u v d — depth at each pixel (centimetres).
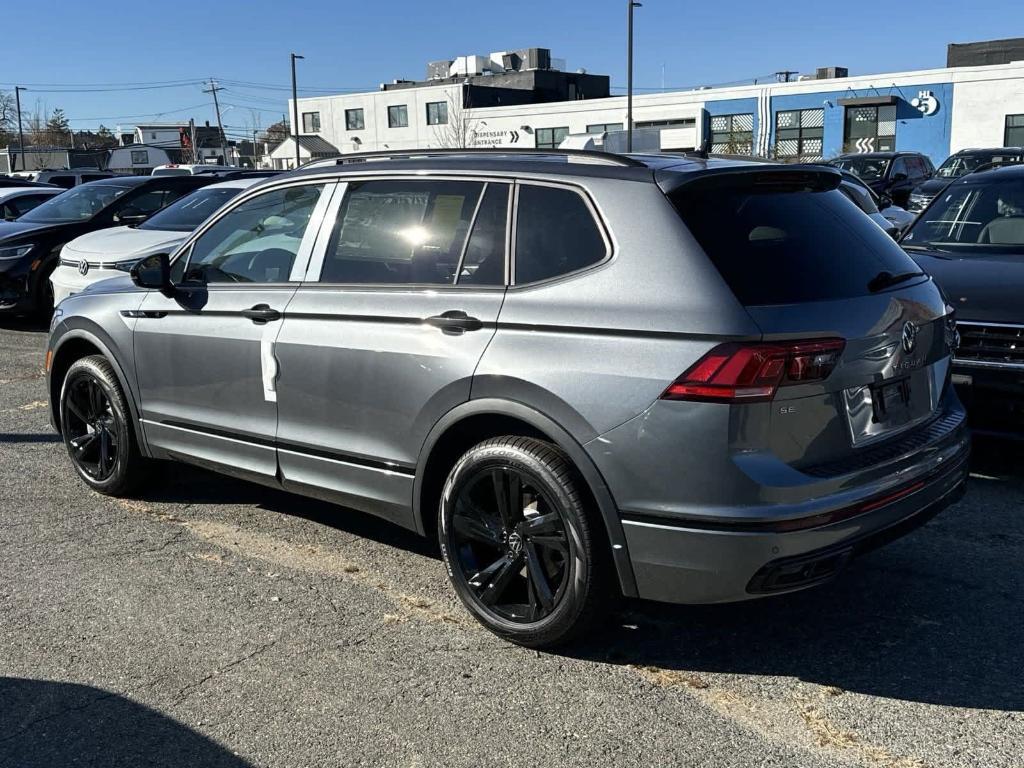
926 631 384
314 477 432
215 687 345
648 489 325
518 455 355
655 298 328
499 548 373
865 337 334
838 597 415
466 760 303
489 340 362
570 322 342
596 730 318
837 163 2320
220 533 494
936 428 375
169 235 1001
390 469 400
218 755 306
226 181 1119
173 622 395
